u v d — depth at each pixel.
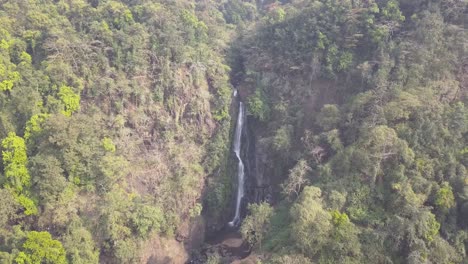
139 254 46.81
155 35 58.97
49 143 44.41
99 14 58.50
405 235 38.78
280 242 42.12
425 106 45.41
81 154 45.62
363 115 49.91
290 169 52.09
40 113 46.59
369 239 39.66
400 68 50.28
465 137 44.78
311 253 39.12
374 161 43.75
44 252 37.25
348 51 58.34
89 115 50.62
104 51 54.19
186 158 56.41
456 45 50.12
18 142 42.56
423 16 53.75
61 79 49.53
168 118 57.09
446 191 40.62
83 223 43.84
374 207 42.69
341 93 57.97
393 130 44.16
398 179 42.53
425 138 44.59
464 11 53.06
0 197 39.06
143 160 53.56
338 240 38.84
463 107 45.62
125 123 53.66
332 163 47.00
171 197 52.19
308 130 55.31
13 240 37.94
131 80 55.06
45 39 53.03
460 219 40.47
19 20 55.78
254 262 41.41
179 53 59.16
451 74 49.72
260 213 45.34
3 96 45.72
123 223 46.19
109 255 44.91
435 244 37.97
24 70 48.53
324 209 41.66
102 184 46.88
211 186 57.78
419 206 40.53
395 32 55.69
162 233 50.91
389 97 48.41
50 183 42.59
